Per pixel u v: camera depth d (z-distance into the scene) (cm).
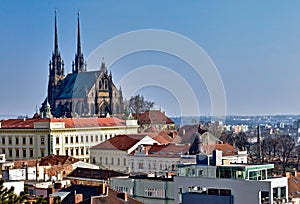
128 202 9619
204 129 18600
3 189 7700
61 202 9281
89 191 9969
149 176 13362
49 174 15138
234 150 19238
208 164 11644
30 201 8219
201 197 10850
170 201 11650
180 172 11762
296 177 14575
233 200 10619
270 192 10356
